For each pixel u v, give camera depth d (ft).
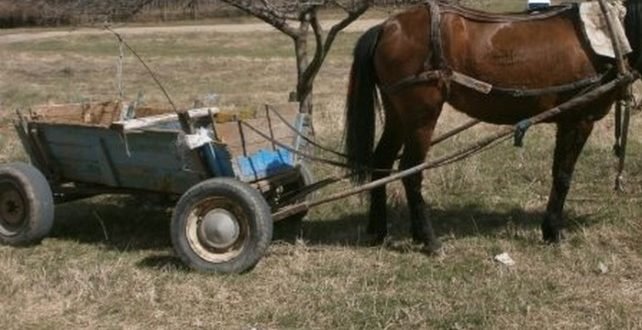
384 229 24.25
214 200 21.58
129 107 28.17
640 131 37.91
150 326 18.74
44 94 67.56
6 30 135.85
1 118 50.39
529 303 19.48
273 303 19.80
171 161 22.93
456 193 29.50
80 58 99.40
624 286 20.47
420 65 22.30
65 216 28.32
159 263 22.82
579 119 22.72
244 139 23.27
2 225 24.61
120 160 23.93
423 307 19.30
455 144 35.58
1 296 20.38
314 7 28.58
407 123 22.90
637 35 22.22
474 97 22.68
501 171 31.65
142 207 28.99
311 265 22.45
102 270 21.74
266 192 24.16
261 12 29.43
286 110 24.73
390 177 22.67
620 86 21.93
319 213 27.76
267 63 91.50
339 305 19.54
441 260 22.66
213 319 19.04
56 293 20.56
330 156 33.83
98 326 18.76
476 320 18.57
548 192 29.25
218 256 21.75
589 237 23.95
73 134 24.47
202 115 24.39
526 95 22.31
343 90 66.74
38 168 25.64
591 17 22.24
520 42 22.22
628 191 28.63
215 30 129.08
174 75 84.58
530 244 23.71
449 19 22.38
